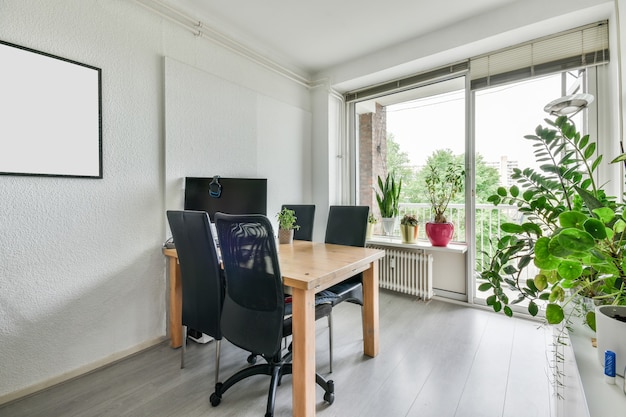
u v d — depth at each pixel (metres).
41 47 1.68
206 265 1.61
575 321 1.11
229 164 2.76
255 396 1.63
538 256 0.83
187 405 1.55
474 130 2.97
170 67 2.29
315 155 3.76
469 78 2.93
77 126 1.82
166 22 2.29
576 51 2.38
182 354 1.89
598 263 0.77
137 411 1.50
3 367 1.58
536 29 2.42
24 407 1.54
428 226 3.11
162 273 2.26
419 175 3.63
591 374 0.78
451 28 2.74
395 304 3.03
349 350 2.10
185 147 2.39
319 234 3.72
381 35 2.90
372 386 1.69
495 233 3.24
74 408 1.53
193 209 2.37
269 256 1.37
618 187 2.13
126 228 2.06
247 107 2.94
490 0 2.39
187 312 1.81
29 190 1.65
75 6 1.81
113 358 1.98
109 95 1.97
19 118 1.61
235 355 2.07
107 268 1.96
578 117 2.45
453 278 3.13
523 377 1.76
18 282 1.62
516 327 2.45
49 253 1.73
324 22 2.68
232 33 2.79
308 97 3.77
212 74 2.61
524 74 2.63
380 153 3.97
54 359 1.74
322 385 1.59
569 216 0.77
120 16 2.03
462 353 2.04
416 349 2.11
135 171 2.11
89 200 1.88
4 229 1.58
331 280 1.54
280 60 3.35
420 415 1.47
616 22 2.05
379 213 3.85
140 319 2.13
